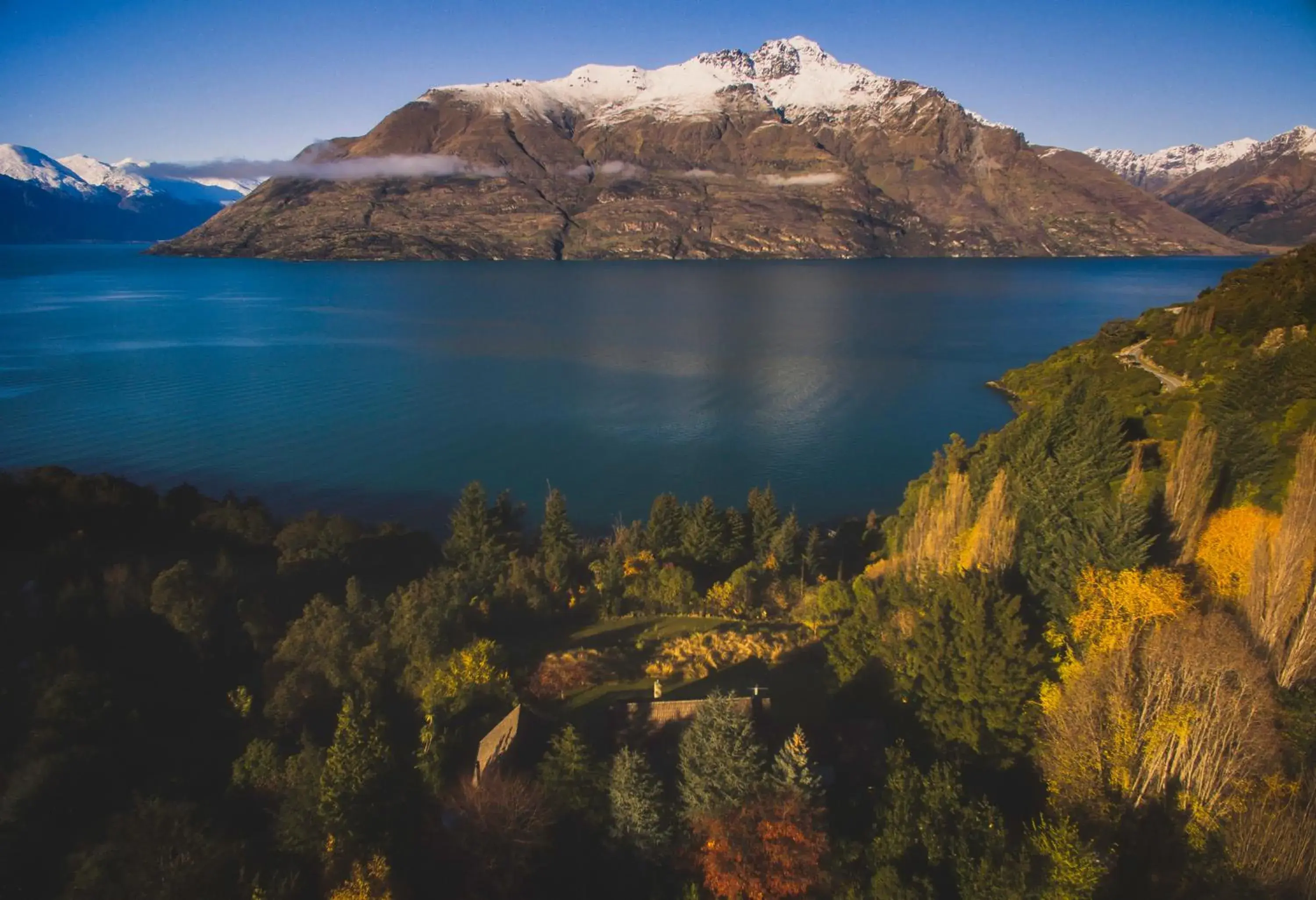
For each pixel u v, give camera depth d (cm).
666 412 17975
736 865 3556
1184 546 6025
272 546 8738
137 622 6075
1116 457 7462
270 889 3603
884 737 4522
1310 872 3425
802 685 5456
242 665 5969
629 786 3847
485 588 7388
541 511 12100
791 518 9069
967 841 3672
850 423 16962
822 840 3600
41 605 6147
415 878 3831
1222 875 3512
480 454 14825
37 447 14925
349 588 6531
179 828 3847
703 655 6103
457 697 5181
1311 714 4250
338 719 4762
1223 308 13338
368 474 13688
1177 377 12144
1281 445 7288
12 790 4097
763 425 16900
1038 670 4578
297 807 4022
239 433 16088
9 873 3731
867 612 5453
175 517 9006
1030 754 4338
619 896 3725
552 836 3919
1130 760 4072
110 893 3497
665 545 9156
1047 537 6256
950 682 4581
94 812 4181
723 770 3819
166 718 5191
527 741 4534
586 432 16325
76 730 4638
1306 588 4762
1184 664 4103
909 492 9669
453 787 4353
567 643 6500
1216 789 3884
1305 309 11462
